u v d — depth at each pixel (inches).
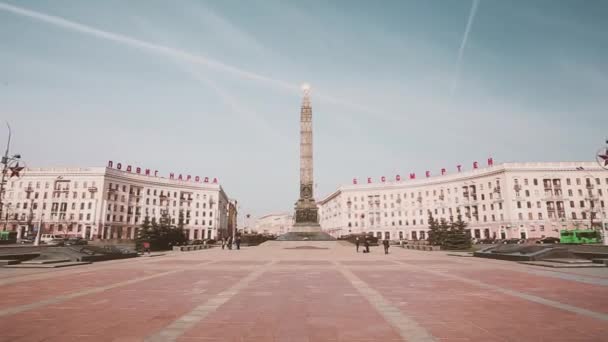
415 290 423.2
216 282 493.0
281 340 233.0
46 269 672.4
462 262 839.7
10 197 2982.3
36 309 320.8
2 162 1024.2
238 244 1562.5
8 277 548.4
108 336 240.8
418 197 3700.8
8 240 1210.0
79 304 343.0
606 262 687.7
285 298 374.3
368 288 438.9
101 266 743.1
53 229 2935.5
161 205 3535.9
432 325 268.5
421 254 1202.6
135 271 636.7
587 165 2866.6
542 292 405.4
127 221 3213.6
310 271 637.3
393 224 3838.6
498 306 332.5
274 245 1819.6
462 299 366.6
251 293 404.2
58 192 2992.1
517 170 2851.9
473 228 3169.3
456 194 3363.7
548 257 774.5
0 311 313.1
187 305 339.3
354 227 4035.4
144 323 274.1
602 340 231.5
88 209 2955.2
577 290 417.4
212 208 3939.5
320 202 5634.8
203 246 1728.6
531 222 2763.3
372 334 246.1
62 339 234.1
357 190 4101.9
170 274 589.9
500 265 752.3
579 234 1830.7
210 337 239.3
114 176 3115.2
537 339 233.9
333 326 266.4
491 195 3011.8
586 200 2805.1
